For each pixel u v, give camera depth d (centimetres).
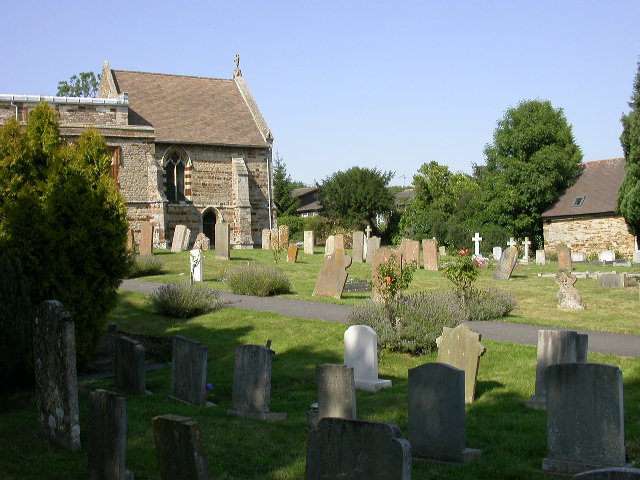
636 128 4381
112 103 4184
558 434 832
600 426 806
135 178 4244
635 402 1102
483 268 3331
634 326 1789
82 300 1364
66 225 1366
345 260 2266
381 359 1478
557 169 5412
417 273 2991
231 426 1017
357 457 648
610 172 5409
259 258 3428
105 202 1412
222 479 800
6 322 1112
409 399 903
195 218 4603
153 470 839
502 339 1606
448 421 873
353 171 6806
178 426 712
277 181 7675
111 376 1386
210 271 2838
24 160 1374
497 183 5547
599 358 1399
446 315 1603
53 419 955
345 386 961
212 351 1577
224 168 4719
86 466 861
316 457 671
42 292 1314
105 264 1412
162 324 1850
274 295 2305
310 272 2895
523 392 1199
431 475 819
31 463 873
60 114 4053
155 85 4897
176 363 1205
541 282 2783
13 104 3881
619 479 490
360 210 6738
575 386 821
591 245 5141
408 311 1596
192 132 4616
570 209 5272
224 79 5259
